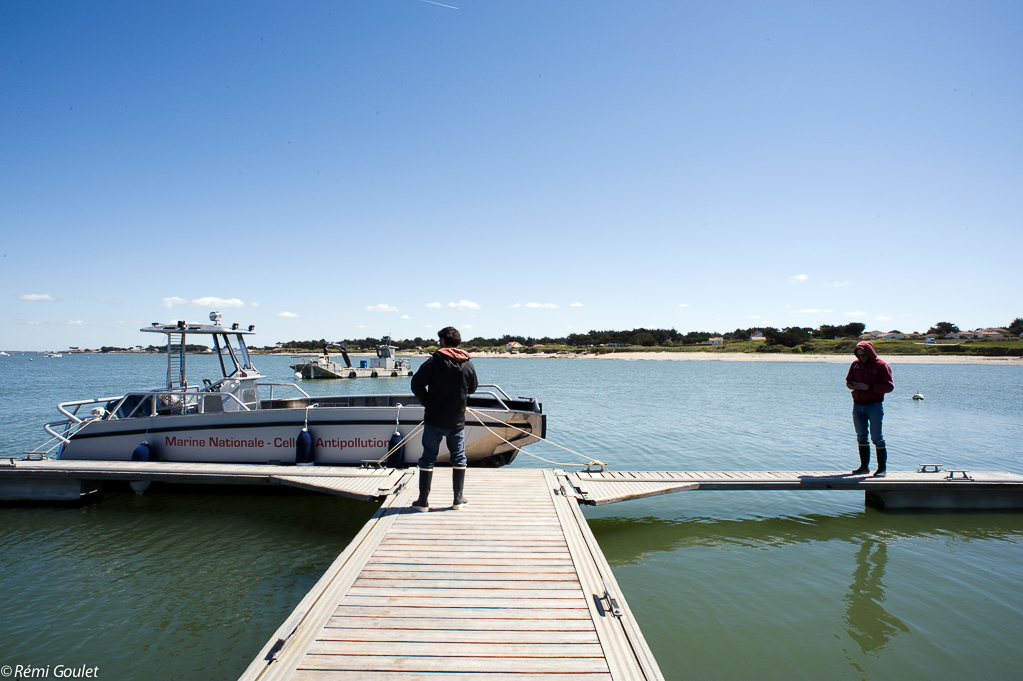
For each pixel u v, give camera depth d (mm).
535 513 6016
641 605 5359
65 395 30094
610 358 124875
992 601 5484
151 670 4289
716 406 24375
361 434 8867
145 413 10164
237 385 9656
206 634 4824
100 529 7438
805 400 27500
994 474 8633
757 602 5438
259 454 8922
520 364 98688
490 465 9367
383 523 5664
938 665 4383
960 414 22016
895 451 13797
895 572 6160
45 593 5566
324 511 8258
